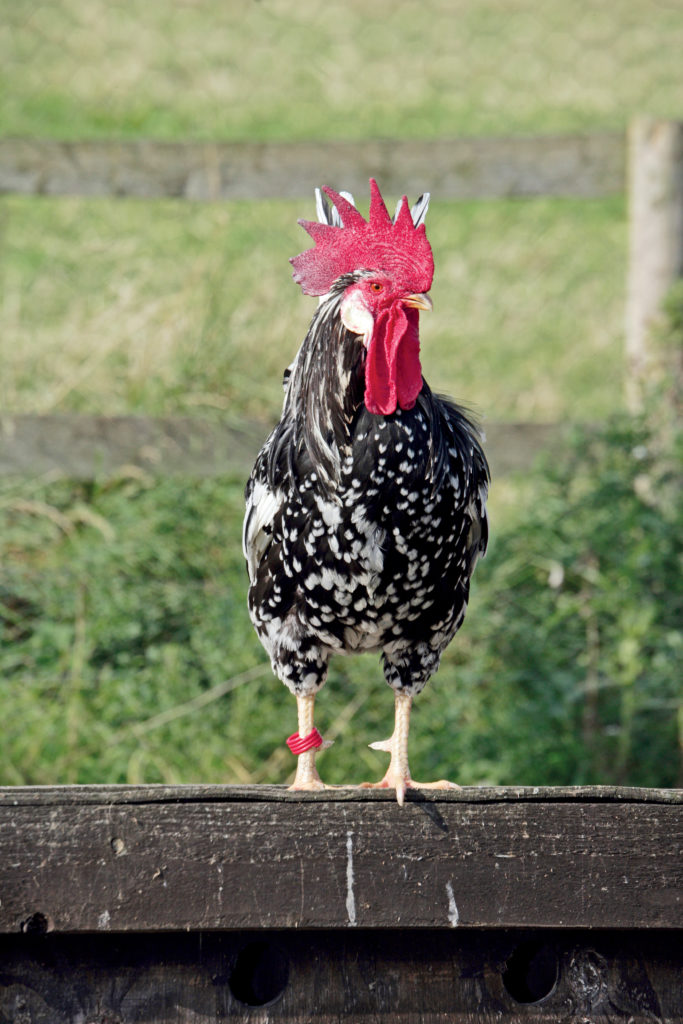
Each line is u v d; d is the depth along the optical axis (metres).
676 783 12.60
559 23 35.75
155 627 13.04
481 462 8.02
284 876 6.49
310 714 7.85
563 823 6.63
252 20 32.03
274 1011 6.60
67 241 19.33
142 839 6.44
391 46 33.66
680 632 12.72
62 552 13.86
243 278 16.69
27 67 29.03
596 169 15.66
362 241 7.19
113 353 15.86
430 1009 6.65
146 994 6.56
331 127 28.27
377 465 6.97
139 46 30.20
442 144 15.78
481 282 22.11
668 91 32.16
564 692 12.53
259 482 7.78
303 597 7.54
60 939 6.55
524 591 13.50
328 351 7.10
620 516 13.08
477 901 6.55
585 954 6.77
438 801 6.61
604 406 18.47
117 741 12.13
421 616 7.59
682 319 14.51
